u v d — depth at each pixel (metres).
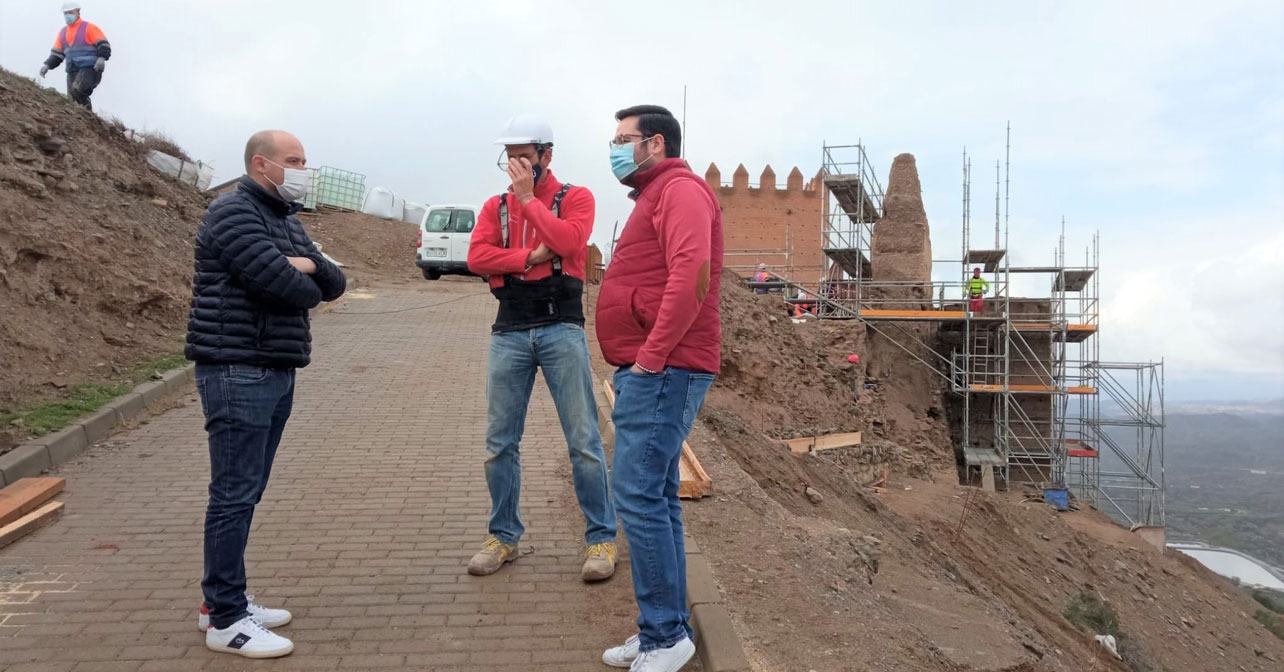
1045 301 24.95
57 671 3.15
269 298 3.25
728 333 16.50
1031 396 24.14
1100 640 10.85
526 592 4.02
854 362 19.48
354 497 5.52
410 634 3.55
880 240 28.92
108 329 9.05
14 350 7.55
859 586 4.77
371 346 11.62
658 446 3.03
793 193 35.91
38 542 4.61
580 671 3.26
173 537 4.74
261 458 3.37
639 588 3.08
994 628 5.81
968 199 27.39
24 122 10.65
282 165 3.34
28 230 8.67
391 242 26.78
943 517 14.28
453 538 4.79
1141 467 26.23
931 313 23.20
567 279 3.96
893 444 18.08
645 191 3.17
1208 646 14.28
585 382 4.05
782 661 3.43
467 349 11.62
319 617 3.71
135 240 10.84
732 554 4.61
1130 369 26.11
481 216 4.03
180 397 8.10
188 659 3.27
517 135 3.83
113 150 13.62
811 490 9.80
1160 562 18.61
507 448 4.16
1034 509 17.81
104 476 5.87
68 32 14.12
